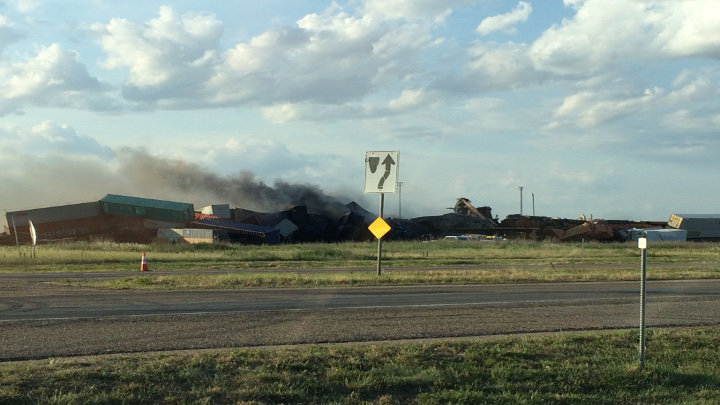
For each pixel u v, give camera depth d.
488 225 86.94
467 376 7.69
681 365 8.71
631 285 21.20
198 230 63.53
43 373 7.13
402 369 7.88
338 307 14.28
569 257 43.69
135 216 69.06
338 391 7.04
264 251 44.69
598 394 7.22
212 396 6.59
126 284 19.73
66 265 34.31
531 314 13.45
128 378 7.02
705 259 41.22
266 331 10.86
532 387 7.43
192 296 16.59
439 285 20.81
